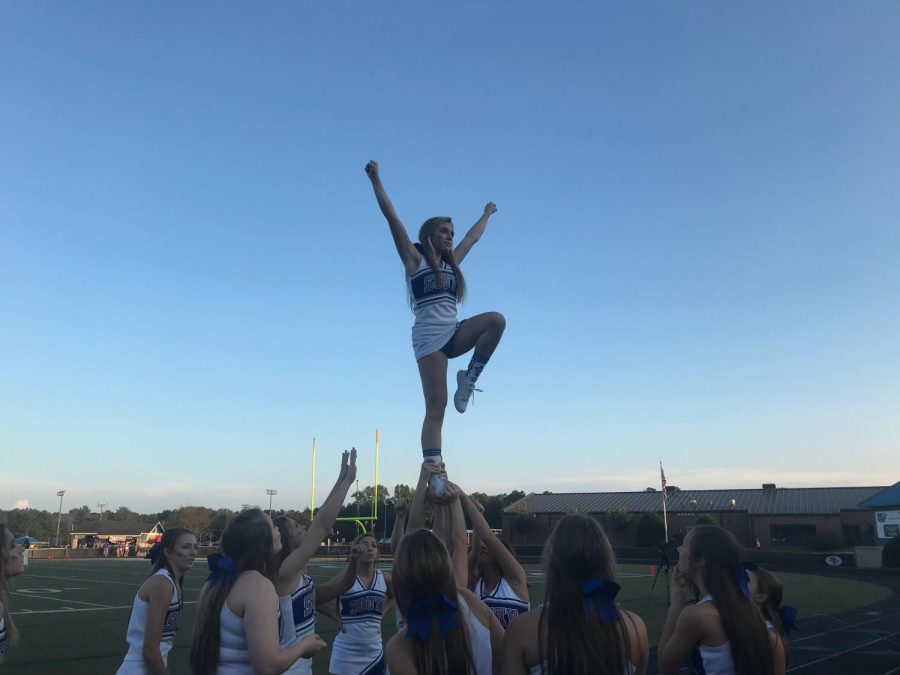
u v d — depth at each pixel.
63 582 28.47
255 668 2.98
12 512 112.94
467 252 4.41
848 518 47.97
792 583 27.14
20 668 10.02
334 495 4.25
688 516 51.81
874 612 17.62
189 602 19.94
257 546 3.31
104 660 10.70
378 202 4.06
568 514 2.87
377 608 5.91
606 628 2.62
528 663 2.75
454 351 3.93
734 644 3.17
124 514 150.12
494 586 4.17
